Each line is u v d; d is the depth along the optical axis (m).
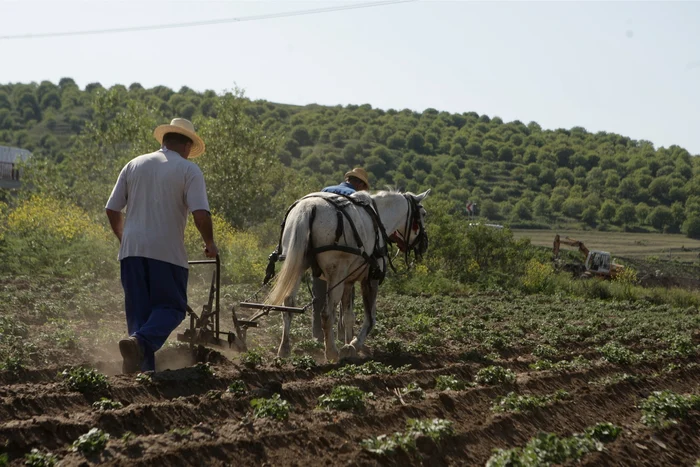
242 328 9.96
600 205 129.00
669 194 139.75
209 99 150.88
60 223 22.00
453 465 6.63
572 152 165.38
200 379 8.00
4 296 14.19
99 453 5.68
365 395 8.16
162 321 7.89
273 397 7.23
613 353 12.91
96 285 17.03
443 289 27.55
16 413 6.52
